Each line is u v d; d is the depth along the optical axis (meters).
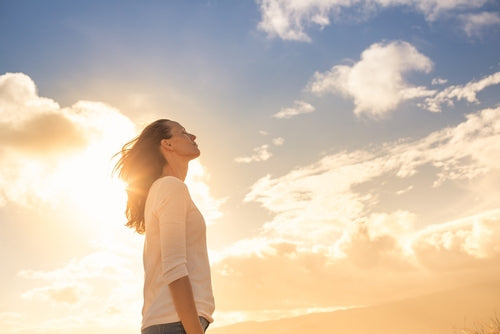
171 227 1.84
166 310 1.78
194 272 1.89
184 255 1.80
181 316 1.71
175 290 1.73
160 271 1.91
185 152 2.29
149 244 1.99
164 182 1.99
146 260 2.01
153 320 1.77
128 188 2.32
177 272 1.75
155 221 1.97
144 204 2.29
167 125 2.34
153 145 2.29
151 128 2.33
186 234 1.94
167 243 1.80
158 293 1.86
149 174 2.27
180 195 1.94
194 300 1.80
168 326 1.75
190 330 1.69
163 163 2.28
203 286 1.89
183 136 2.34
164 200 1.91
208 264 1.97
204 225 2.03
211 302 1.89
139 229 2.33
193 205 2.03
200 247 1.98
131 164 2.32
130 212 2.32
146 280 1.96
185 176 2.33
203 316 1.82
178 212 1.89
